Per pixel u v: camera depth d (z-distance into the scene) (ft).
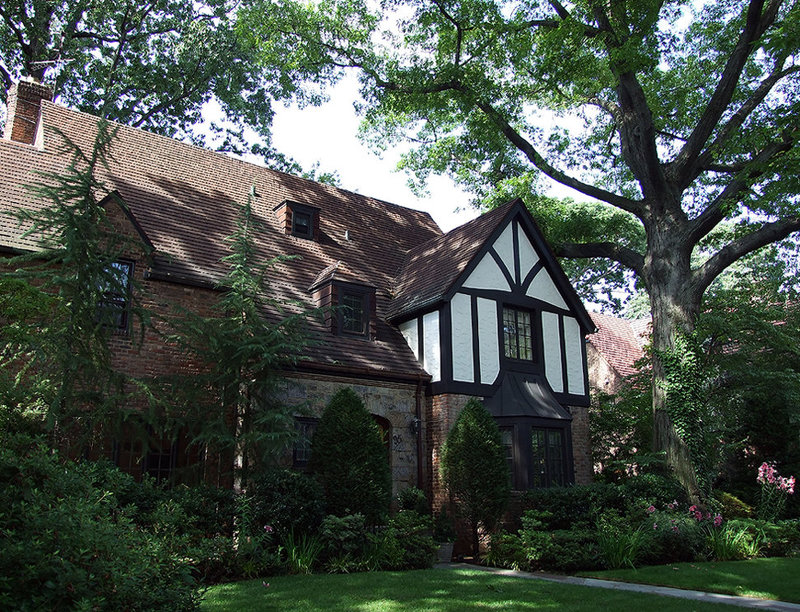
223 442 36.65
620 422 63.46
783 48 47.26
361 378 47.52
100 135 35.19
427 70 59.62
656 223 57.36
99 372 32.89
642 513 43.27
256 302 40.86
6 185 42.86
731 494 57.72
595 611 24.71
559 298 58.75
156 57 88.53
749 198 52.31
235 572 31.50
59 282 30.94
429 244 62.54
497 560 40.70
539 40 56.39
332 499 38.50
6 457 16.88
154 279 42.78
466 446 44.37
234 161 62.49
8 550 14.43
